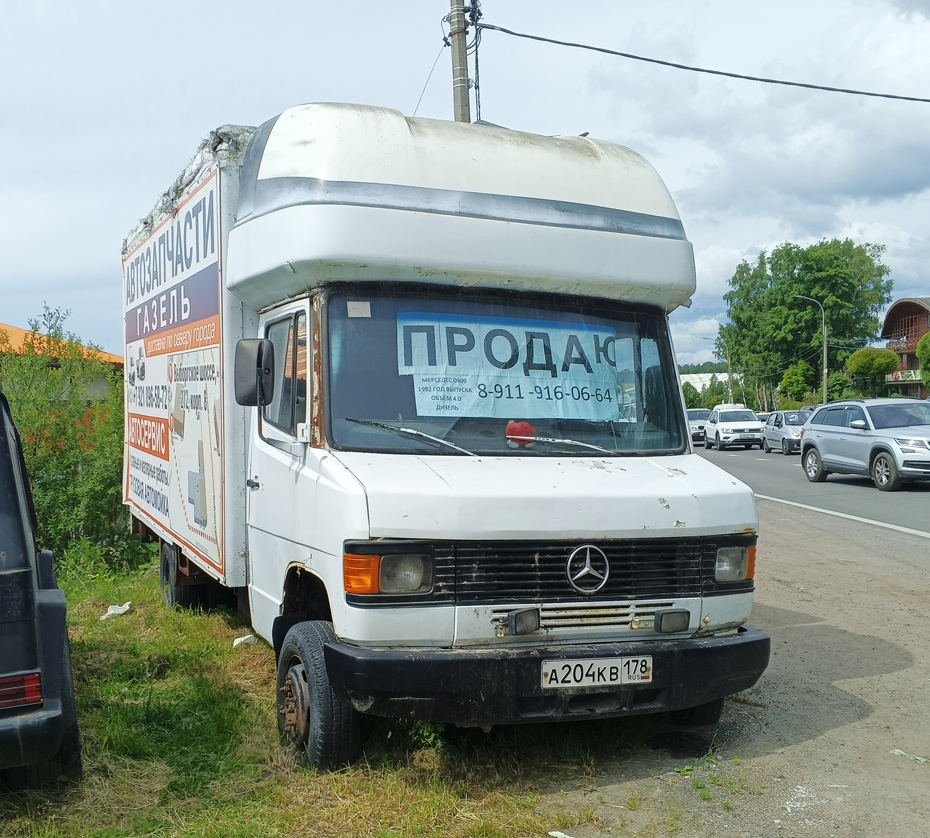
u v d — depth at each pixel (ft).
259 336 19.19
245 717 17.99
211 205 20.71
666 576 15.40
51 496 40.16
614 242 18.04
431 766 15.43
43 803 14.25
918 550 37.88
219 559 20.38
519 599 14.53
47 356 41.65
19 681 12.62
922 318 253.24
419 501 14.19
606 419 17.37
